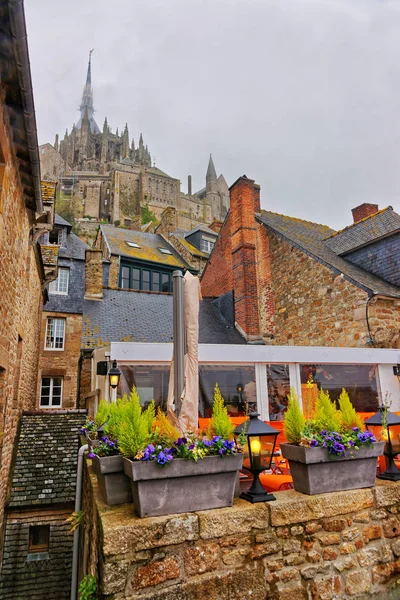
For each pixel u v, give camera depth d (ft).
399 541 9.78
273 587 8.37
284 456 10.32
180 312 12.16
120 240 69.51
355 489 9.82
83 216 241.14
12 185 17.21
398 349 27.27
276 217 49.44
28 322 32.40
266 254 43.19
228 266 51.44
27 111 14.21
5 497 25.62
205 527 8.19
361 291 29.71
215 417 10.02
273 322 40.65
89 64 386.32
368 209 46.98
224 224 53.57
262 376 24.21
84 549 14.35
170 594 7.62
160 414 10.37
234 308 45.91
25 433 32.60
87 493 14.11
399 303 29.53
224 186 358.23
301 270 37.14
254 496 9.20
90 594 8.98
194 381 11.92
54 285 63.98
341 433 10.43
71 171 267.18
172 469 8.40
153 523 7.87
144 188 250.57
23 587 24.64
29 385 39.27
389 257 33.01
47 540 26.91
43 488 27.71
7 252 17.40
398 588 9.41
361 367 26.40
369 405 25.88
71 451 31.42
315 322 34.55
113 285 59.82
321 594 8.66
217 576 8.03
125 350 21.80
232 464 8.90
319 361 24.91
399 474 10.77
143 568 7.60
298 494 9.48
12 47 11.86
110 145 333.83
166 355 22.52
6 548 25.36
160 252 70.54
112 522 7.89
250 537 8.49
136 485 8.39
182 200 274.16
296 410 10.43
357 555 9.24
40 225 27.61
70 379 61.26
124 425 9.55
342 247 38.70
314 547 8.92
